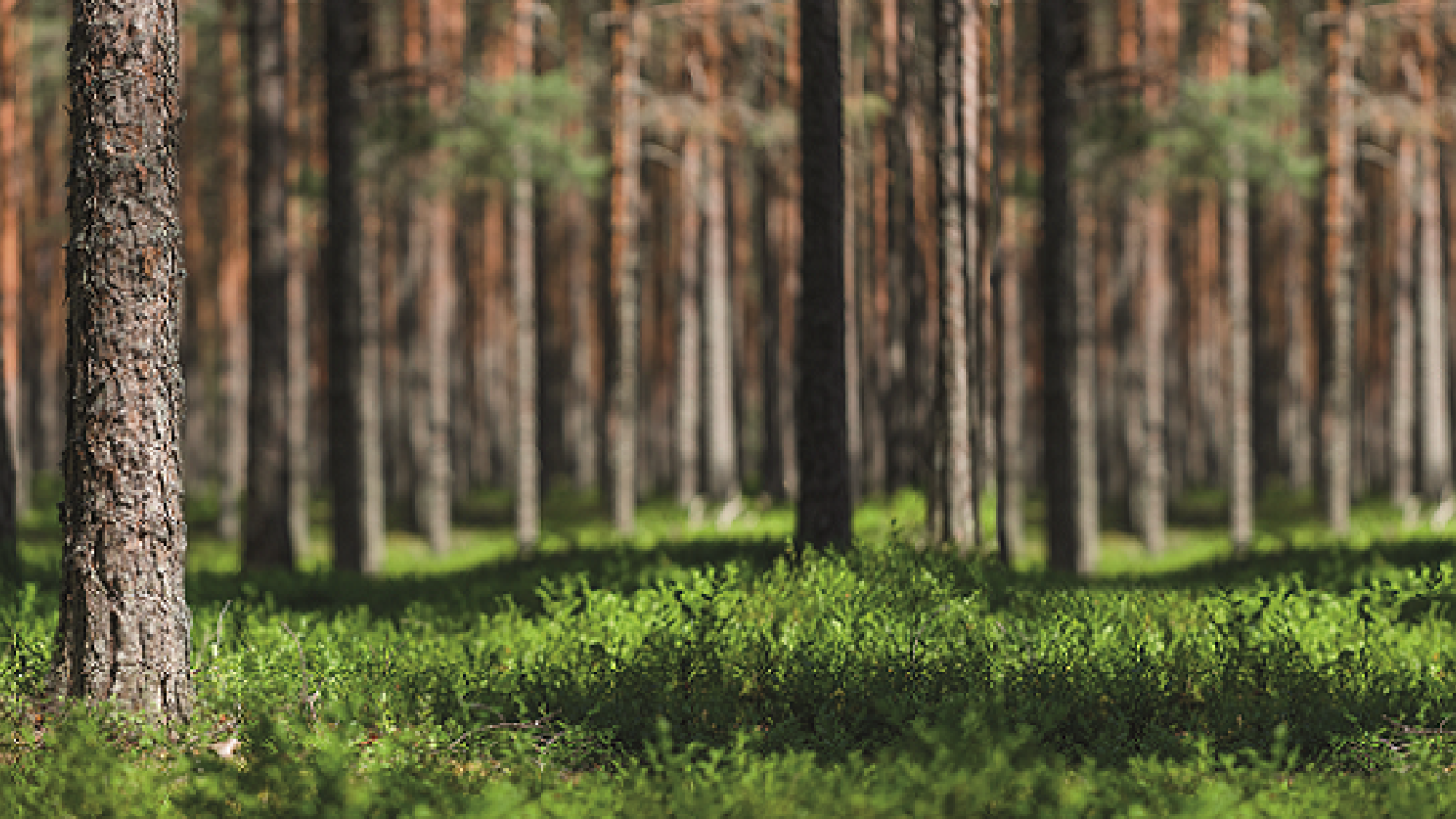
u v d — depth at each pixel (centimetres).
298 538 2630
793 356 3173
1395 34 2811
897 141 2438
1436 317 2925
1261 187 2870
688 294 2848
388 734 646
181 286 700
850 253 2511
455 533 2972
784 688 739
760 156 2983
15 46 2380
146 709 671
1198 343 3522
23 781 555
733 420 3391
